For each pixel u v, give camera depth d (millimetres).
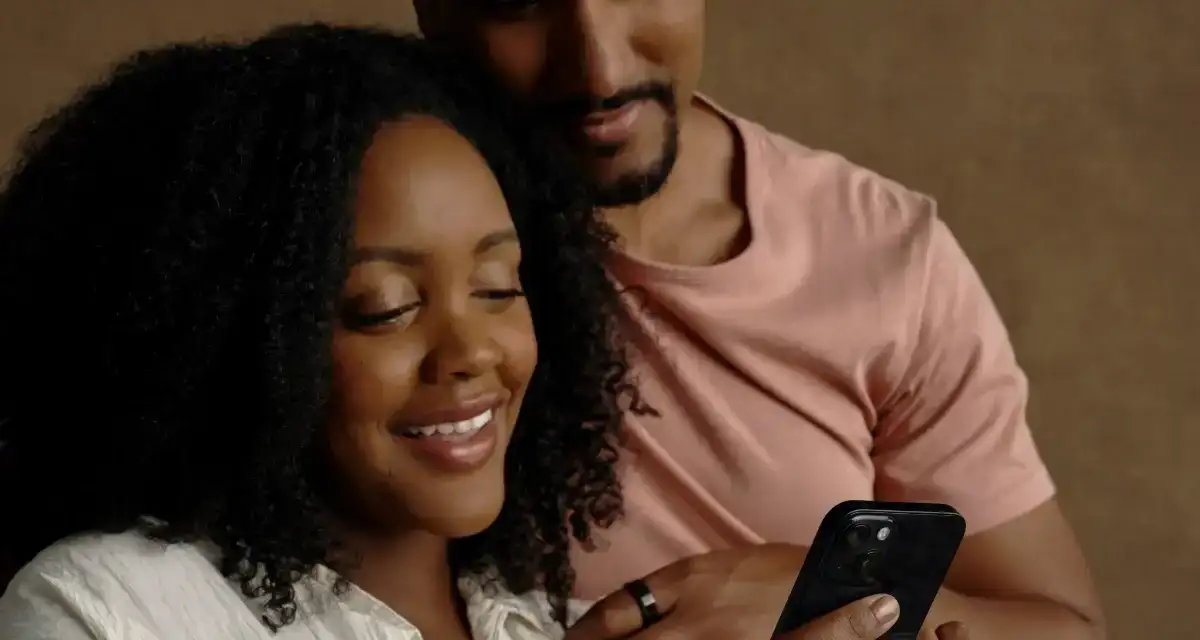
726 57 1667
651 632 802
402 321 689
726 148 1033
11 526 775
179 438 712
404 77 745
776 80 1674
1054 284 1700
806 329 967
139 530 712
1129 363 1702
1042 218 1696
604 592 959
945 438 1006
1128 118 1695
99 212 722
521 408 880
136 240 698
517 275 742
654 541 959
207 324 689
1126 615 1692
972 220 1696
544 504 889
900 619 764
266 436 693
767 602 821
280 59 734
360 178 688
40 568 678
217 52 757
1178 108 1695
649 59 894
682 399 963
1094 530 1697
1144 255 1702
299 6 1573
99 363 711
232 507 718
